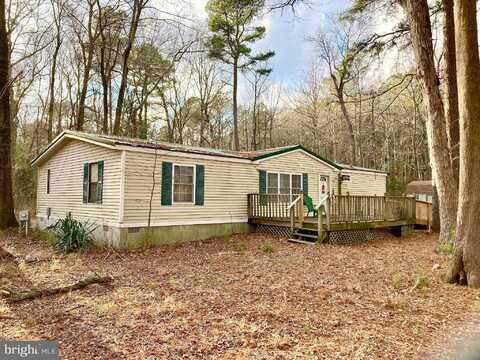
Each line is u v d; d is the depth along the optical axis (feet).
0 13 42.37
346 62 55.11
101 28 56.13
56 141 42.04
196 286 19.44
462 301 16.81
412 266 25.04
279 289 18.80
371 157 125.90
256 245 34.58
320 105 111.45
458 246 20.26
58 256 28.76
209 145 107.34
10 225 45.06
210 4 79.15
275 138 131.34
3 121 44.42
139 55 68.85
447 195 31.86
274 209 42.09
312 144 123.85
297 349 11.55
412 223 45.34
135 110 75.87
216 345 11.89
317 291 18.47
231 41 85.40
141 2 54.75
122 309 15.58
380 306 16.08
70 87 78.13
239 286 19.43
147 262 26.50
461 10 19.77
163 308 15.65
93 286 19.36
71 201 40.86
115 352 11.37
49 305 16.22
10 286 19.33
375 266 25.02
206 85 102.68
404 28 43.16
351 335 12.67
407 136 119.75
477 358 10.66
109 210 33.81
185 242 36.22
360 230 39.11
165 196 35.47
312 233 36.73
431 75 32.68
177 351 11.44
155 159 34.65
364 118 114.01
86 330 13.23
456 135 37.11
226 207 41.37
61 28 60.59
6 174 45.03
